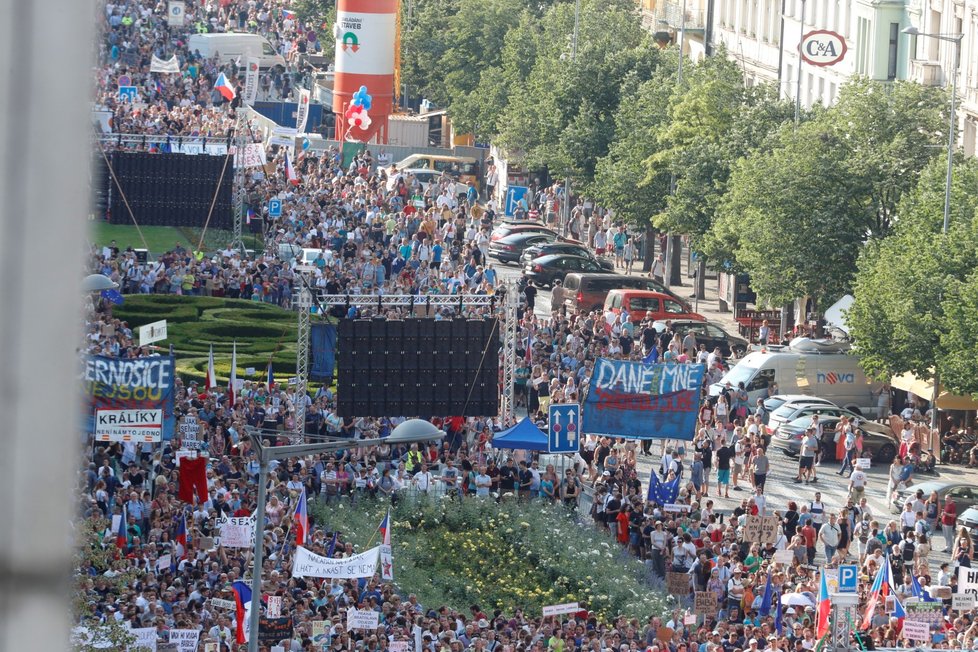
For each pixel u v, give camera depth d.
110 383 134.62
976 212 177.88
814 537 140.00
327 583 110.19
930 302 175.12
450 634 99.88
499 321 163.75
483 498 146.75
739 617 119.12
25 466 6.73
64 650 6.77
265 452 80.94
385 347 161.50
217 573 110.25
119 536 113.06
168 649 93.12
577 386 187.38
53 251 6.80
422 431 85.38
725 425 163.62
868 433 178.38
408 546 135.25
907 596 119.88
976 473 173.12
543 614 111.81
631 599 126.06
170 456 140.00
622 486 146.25
